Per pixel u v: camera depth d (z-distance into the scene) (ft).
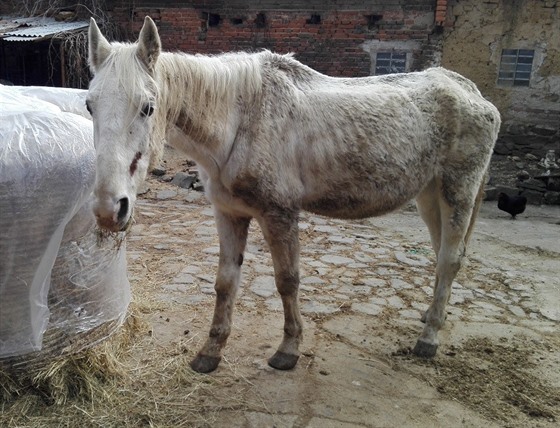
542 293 14.28
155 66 7.07
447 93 10.47
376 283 14.37
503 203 23.44
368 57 29.96
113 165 6.36
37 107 8.40
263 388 9.02
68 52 29.96
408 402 8.90
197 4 30.96
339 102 9.43
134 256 15.21
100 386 8.42
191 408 8.32
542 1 27.63
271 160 8.55
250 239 17.38
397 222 21.22
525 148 29.71
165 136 7.88
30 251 7.29
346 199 9.67
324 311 12.35
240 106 8.53
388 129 9.66
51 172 7.32
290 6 30.04
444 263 10.68
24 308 7.44
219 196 8.91
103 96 6.48
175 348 10.10
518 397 9.23
